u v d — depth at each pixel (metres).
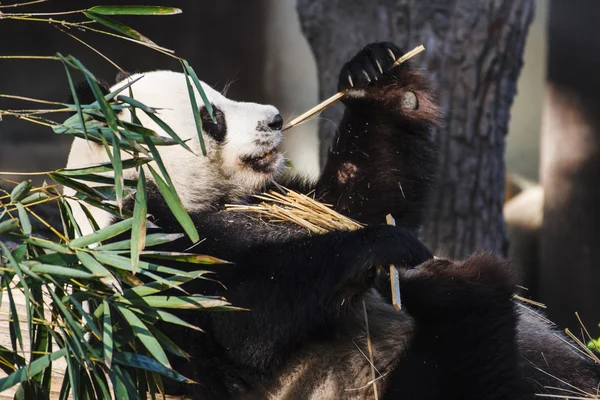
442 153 14.63
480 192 14.82
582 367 9.14
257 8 36.66
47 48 32.81
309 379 8.09
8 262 5.76
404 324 8.60
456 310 8.00
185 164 8.50
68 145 30.70
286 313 7.27
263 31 37.03
